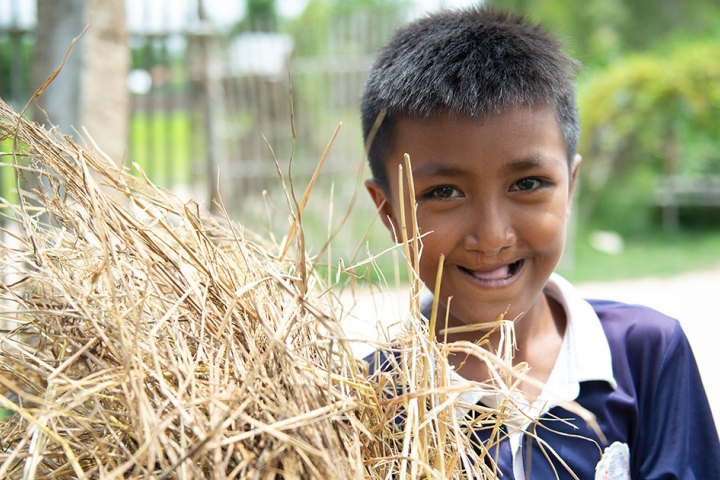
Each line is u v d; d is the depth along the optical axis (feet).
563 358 4.72
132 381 2.94
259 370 3.20
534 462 4.33
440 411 3.49
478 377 4.66
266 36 24.43
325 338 3.26
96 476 3.18
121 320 3.14
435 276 4.38
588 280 22.35
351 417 3.25
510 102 4.11
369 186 5.09
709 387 12.73
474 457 3.59
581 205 31.07
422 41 4.50
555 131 4.32
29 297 3.60
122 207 3.76
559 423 4.47
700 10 48.06
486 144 4.09
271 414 3.10
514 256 4.29
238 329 3.44
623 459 4.51
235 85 24.31
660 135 30.86
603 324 4.97
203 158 23.53
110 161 4.31
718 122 30.35
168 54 22.40
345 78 24.52
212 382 3.07
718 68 29.30
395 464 3.45
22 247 3.96
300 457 2.99
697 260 25.05
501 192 4.19
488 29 4.46
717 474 4.66
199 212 4.05
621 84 29.96
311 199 24.13
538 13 45.32
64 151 3.75
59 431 3.30
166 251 3.66
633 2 48.24
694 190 31.30
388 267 16.66
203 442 2.68
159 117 33.19
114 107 10.80
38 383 3.55
